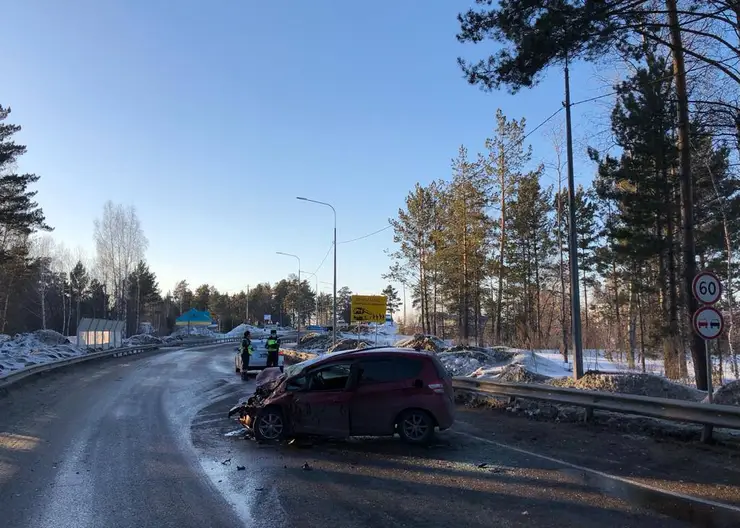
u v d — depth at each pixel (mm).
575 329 15445
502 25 11789
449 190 43375
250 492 6449
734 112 15844
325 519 5516
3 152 37469
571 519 5488
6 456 8156
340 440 9602
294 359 34875
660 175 26531
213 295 153250
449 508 5852
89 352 32469
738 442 8742
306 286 139125
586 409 11148
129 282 72562
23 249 50844
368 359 9516
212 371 25641
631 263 33594
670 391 12953
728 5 12164
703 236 27203
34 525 5348
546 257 47969
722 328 10227
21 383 18266
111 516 5602
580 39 11359
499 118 38844
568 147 15867
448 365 21531
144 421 11461
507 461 8016
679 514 5621
